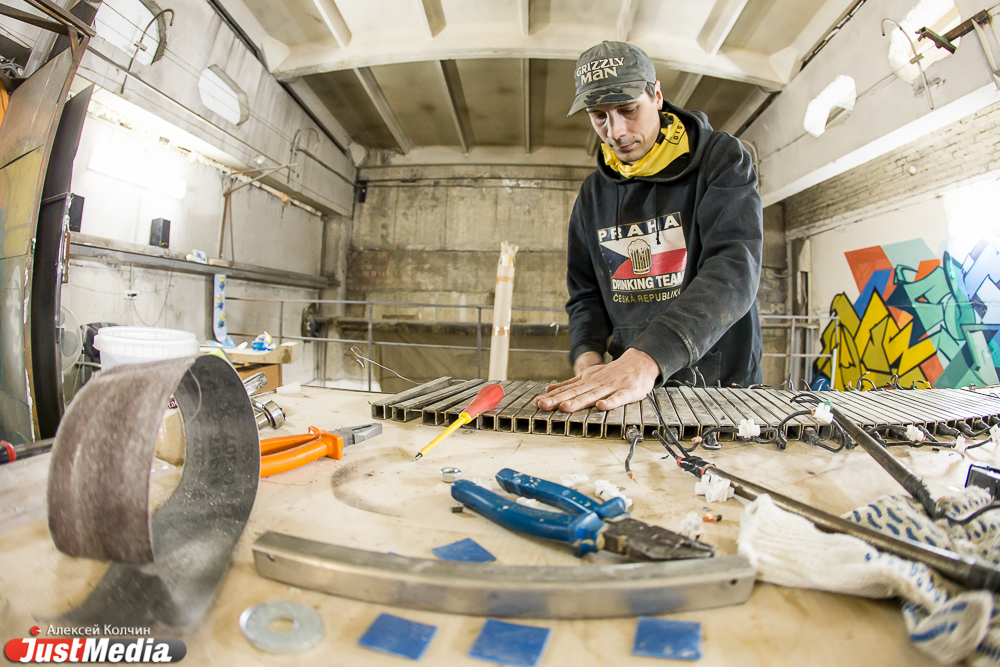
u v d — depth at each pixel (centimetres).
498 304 304
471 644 28
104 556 32
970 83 250
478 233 581
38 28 219
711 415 77
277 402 96
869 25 302
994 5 231
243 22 348
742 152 114
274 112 408
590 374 84
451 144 574
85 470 32
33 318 165
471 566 32
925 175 365
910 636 27
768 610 31
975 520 40
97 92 258
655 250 128
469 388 103
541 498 47
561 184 577
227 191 387
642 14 345
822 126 361
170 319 334
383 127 529
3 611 30
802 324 514
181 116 309
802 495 51
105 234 281
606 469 58
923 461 62
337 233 576
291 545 35
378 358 546
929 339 364
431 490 52
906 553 34
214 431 50
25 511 44
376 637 28
